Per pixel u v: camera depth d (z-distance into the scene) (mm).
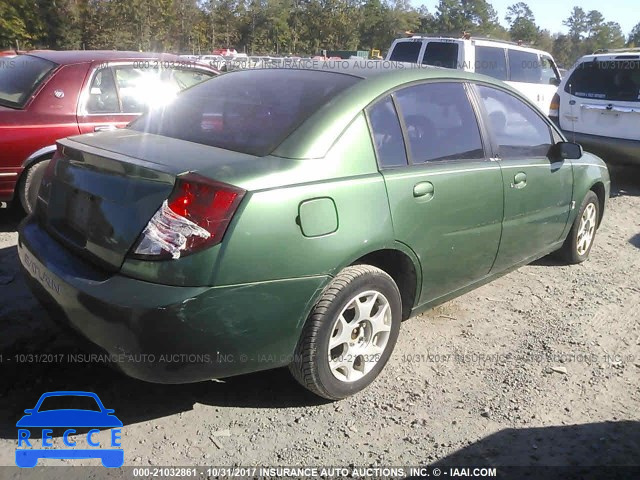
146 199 2709
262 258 2711
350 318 3221
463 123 3879
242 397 3285
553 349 4016
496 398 3406
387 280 3273
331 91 3332
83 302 2715
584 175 5145
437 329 4207
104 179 2908
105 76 5707
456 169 3648
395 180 3246
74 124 5449
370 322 3277
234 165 2801
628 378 3703
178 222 2607
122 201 2787
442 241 3576
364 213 3070
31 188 5383
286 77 3643
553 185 4617
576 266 5621
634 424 3232
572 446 3021
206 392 3309
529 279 5250
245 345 2779
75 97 5488
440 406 3303
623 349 4082
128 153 2973
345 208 2992
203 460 2805
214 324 2652
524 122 4484
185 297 2570
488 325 4324
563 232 5059
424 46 11180
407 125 3480
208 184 2635
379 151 3266
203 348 2672
